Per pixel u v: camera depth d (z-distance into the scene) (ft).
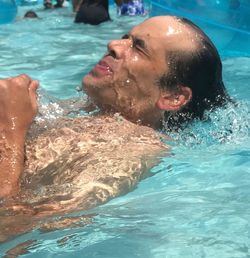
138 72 8.87
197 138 9.30
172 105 9.07
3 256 5.66
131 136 8.51
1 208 6.56
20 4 31.65
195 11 17.46
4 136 7.41
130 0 26.20
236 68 15.08
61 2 29.53
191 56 8.91
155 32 8.96
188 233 6.04
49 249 5.76
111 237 5.96
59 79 14.25
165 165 7.98
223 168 8.07
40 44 18.90
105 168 7.43
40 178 7.33
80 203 6.75
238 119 9.80
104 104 9.07
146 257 5.56
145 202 6.86
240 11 16.89
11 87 7.66
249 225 6.18
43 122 8.55
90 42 19.39
